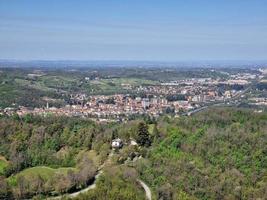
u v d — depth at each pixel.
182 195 141.12
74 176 157.50
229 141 174.38
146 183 156.88
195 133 185.50
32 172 173.00
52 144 193.75
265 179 152.62
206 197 144.88
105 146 186.12
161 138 189.12
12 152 184.38
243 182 152.38
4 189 153.12
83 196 136.88
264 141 170.88
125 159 177.50
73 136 199.62
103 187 142.25
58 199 142.75
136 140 192.50
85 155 184.38
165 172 157.25
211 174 155.75
